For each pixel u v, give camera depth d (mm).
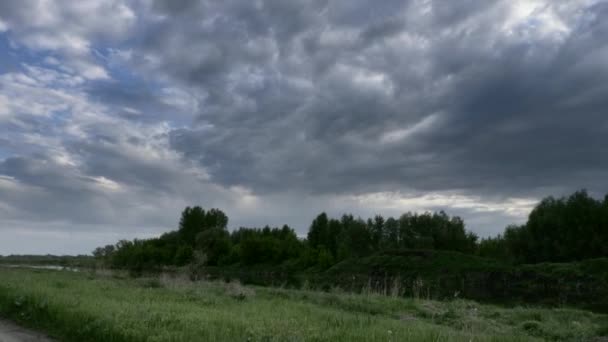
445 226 76125
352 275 55094
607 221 49875
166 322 11008
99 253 74750
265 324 11266
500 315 17891
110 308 12516
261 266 78375
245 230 103750
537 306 28766
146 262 73438
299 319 12719
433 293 36188
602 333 15164
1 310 13953
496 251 73188
